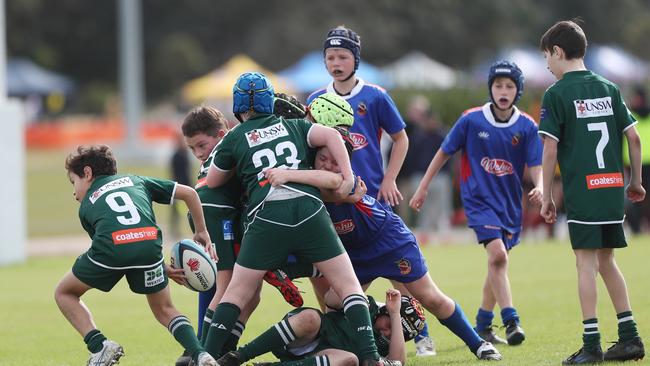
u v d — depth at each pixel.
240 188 26.12
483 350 26.75
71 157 25.86
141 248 24.55
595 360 25.09
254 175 24.30
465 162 32.62
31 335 34.81
